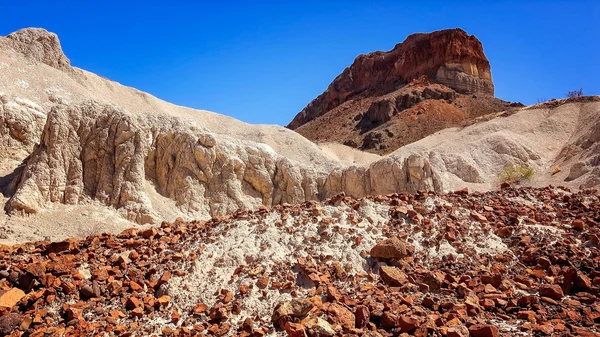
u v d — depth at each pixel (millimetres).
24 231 20125
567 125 71250
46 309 8039
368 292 8195
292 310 7344
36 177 23234
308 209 11148
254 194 30453
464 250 9734
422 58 134500
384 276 8695
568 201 12758
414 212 10750
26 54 48281
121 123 25984
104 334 7410
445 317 7223
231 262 9156
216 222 11102
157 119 30219
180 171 28016
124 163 25219
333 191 33344
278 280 8586
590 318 7125
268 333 7148
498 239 10375
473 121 86500
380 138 98938
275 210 11258
